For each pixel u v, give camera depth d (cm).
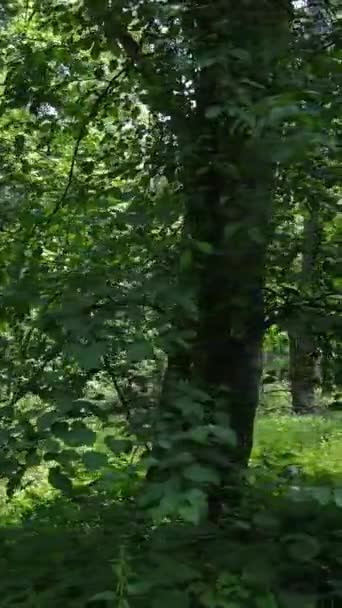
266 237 526
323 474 551
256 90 482
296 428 1100
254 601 406
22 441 409
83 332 419
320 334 548
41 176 738
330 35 558
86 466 391
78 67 710
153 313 448
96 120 745
